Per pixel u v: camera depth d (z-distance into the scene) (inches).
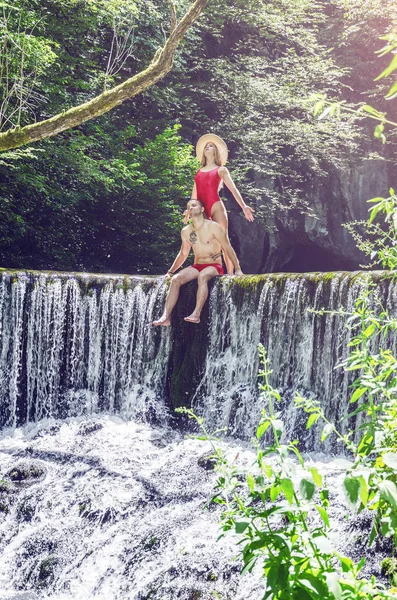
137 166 667.4
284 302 360.8
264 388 95.3
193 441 354.6
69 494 299.3
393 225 90.8
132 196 698.2
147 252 720.3
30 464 322.0
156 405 394.0
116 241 720.3
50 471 323.9
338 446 332.8
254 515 93.4
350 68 979.9
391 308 319.6
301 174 1002.1
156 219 709.3
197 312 383.6
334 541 83.7
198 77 925.2
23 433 390.6
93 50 698.8
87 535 271.0
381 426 91.0
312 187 1010.7
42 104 623.8
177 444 351.6
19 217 617.0
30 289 412.2
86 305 413.7
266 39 1015.0
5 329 409.7
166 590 224.2
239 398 371.9
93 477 312.7
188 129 877.8
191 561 232.2
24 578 260.8
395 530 86.0
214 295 387.2
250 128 898.1
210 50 973.2
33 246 671.1
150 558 244.2
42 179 616.4
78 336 414.3
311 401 95.8
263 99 901.2
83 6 655.8
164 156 714.2
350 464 83.4
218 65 901.8
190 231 394.6
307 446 342.6
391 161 1019.9
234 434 369.4
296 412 349.1
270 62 987.3
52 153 619.8
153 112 821.9
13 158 571.2
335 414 339.3
